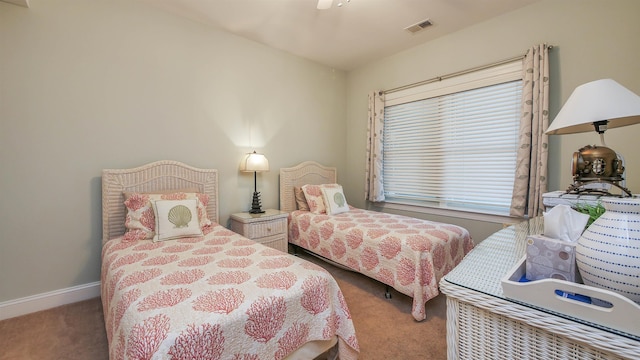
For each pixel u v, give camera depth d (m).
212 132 2.98
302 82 3.77
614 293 0.54
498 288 0.73
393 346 1.73
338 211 3.25
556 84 2.43
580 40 2.31
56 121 2.15
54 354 1.64
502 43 2.72
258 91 3.34
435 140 3.36
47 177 2.13
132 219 2.18
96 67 2.30
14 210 2.02
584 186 1.51
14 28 1.98
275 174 3.55
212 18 2.78
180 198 2.34
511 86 2.74
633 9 2.09
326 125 4.09
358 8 2.59
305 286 1.40
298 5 2.54
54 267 2.18
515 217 2.69
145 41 2.54
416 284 2.01
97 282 2.36
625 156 2.13
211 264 1.61
